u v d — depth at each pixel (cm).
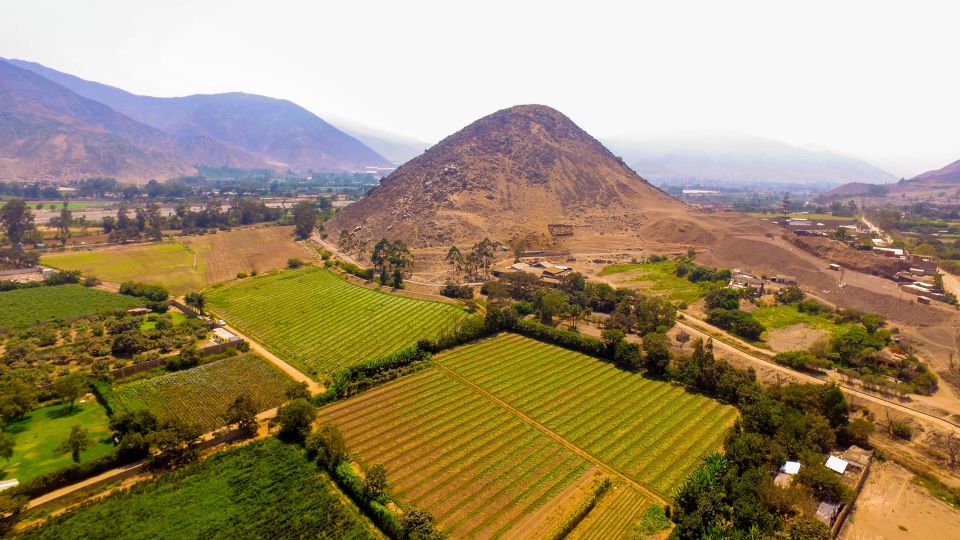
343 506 7162
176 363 11244
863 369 10625
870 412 9506
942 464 8112
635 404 10062
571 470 8050
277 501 7200
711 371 10412
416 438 8888
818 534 5922
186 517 6812
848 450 8300
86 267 19038
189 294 15700
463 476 7875
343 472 7594
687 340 12975
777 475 7344
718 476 7194
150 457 7869
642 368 11475
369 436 8912
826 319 14638
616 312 14688
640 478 7850
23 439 8444
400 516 6762
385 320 14638
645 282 19162
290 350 12650
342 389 10319
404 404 10031
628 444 8738
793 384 9406
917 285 16250
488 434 9031
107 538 6406
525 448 8631
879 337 12419
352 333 13750
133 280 18038
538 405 10044
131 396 10012
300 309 15612
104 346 11875
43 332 12544
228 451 8294
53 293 15938
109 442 8412
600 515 7025
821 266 18912
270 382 10900
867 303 15400
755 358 11888
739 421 8700
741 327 13412
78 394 9581
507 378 11169
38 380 10200
